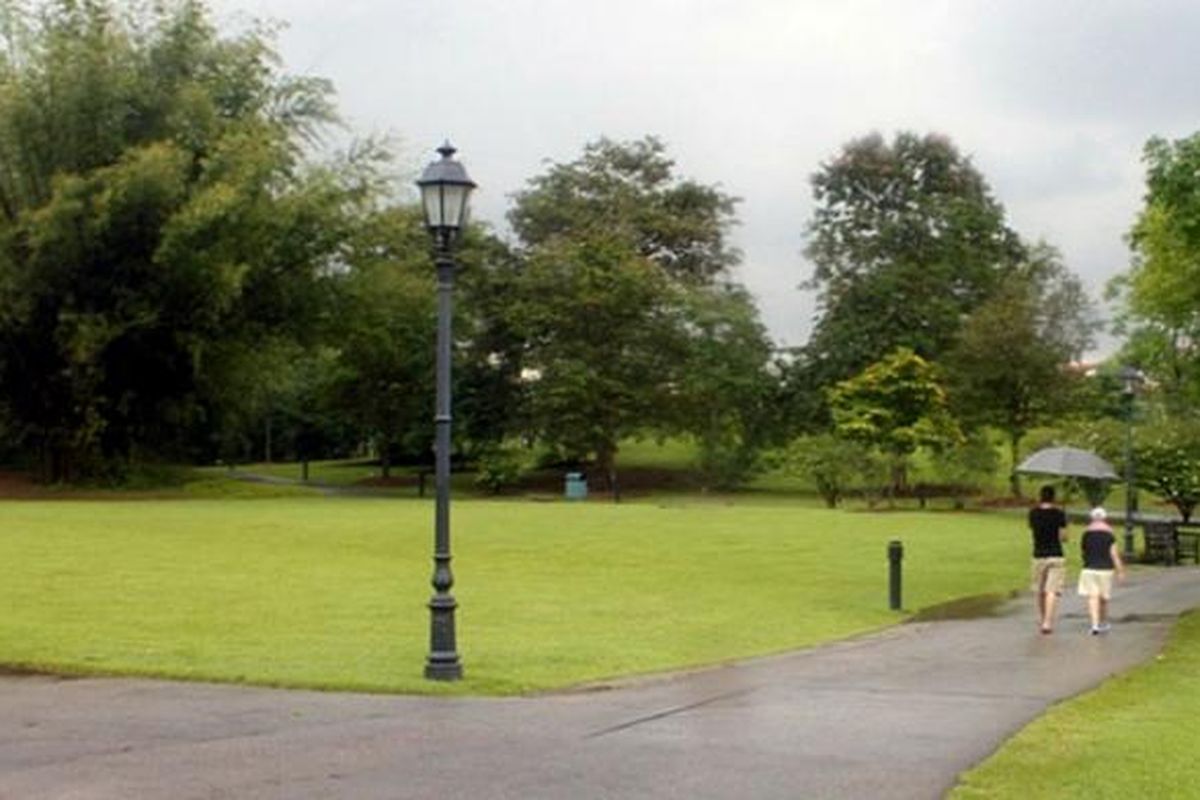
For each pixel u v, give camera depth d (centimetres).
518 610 2003
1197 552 3500
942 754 1037
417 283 5569
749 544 3231
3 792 878
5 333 4881
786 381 6812
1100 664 1591
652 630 1839
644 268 6250
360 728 1123
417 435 6544
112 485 5131
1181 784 924
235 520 3544
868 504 5038
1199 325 3653
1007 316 5744
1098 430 4219
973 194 7181
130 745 1041
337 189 5078
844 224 7175
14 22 4797
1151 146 2242
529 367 6419
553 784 921
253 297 5153
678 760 1007
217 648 1555
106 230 4584
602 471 6650
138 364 5169
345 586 2206
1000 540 3444
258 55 5144
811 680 1444
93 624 1717
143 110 4819
